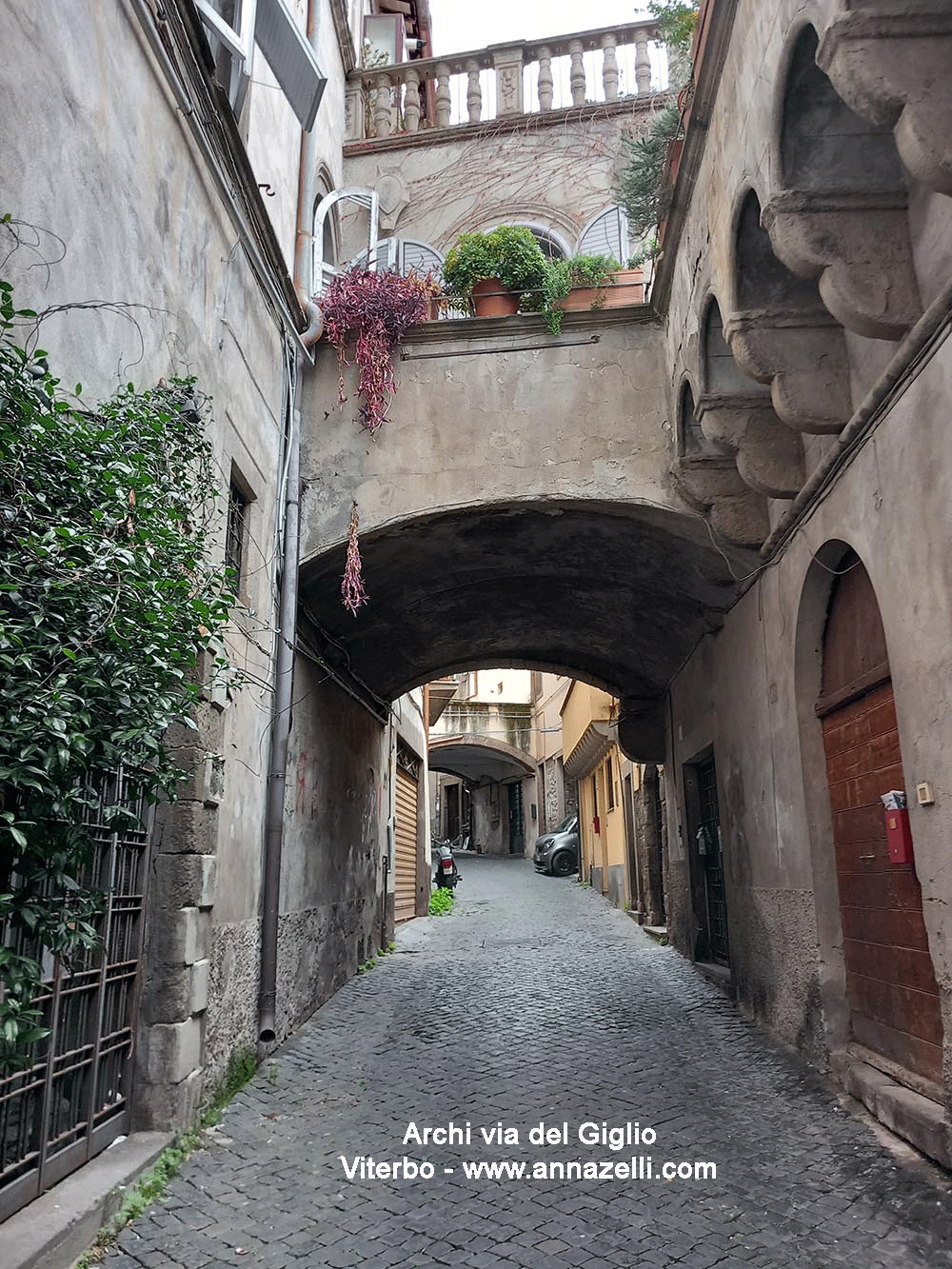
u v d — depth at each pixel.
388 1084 6.25
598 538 9.09
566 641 12.98
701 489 7.57
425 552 9.30
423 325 8.58
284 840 7.77
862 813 5.92
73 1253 3.61
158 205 5.16
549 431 8.33
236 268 6.60
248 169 6.40
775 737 7.29
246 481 6.73
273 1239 3.88
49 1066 3.95
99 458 3.31
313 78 7.39
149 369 4.95
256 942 6.79
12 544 2.96
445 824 51.53
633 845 17.09
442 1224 4.02
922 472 4.46
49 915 2.93
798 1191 4.31
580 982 10.18
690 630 10.41
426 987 10.18
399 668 12.73
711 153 6.41
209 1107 5.45
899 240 4.76
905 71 3.82
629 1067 6.59
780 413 5.68
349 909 10.79
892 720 5.42
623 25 12.81
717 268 6.25
